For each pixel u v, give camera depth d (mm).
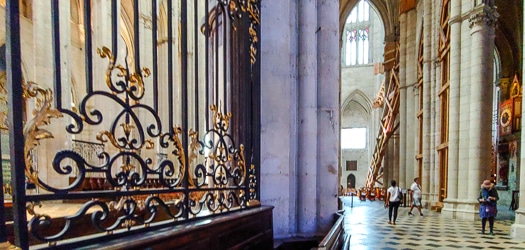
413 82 21188
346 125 48844
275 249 4504
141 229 2289
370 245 7410
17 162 1684
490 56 11336
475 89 11328
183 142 2887
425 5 16984
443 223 10906
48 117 1863
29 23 12031
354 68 46562
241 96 4324
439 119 15398
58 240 1804
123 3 15422
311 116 5371
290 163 5277
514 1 19016
